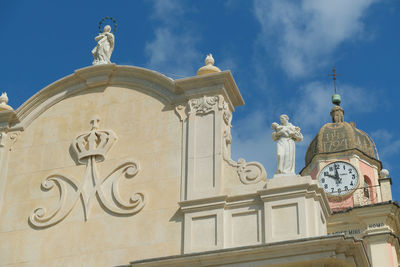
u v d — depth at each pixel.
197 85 20.64
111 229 19.62
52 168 20.89
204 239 18.75
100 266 19.27
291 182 18.69
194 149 19.91
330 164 36.19
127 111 21.06
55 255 19.73
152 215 19.48
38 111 21.80
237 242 18.58
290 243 17.55
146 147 20.42
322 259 17.42
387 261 30.38
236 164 19.47
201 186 19.42
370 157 37.00
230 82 20.58
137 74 21.33
